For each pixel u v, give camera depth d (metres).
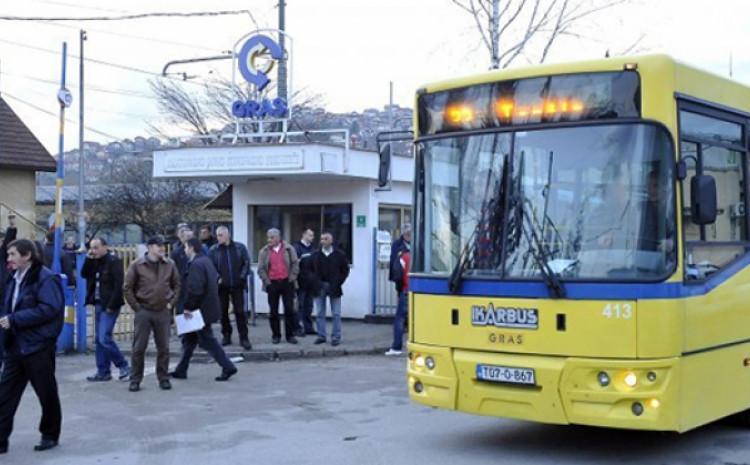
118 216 42.09
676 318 7.28
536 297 7.54
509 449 8.65
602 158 7.51
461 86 8.29
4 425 8.73
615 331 7.23
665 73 7.43
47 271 8.79
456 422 10.00
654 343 7.17
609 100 7.54
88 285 13.27
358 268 20.02
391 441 9.07
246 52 20.84
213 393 12.01
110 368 13.61
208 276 12.88
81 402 11.43
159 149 19.75
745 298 8.49
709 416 7.84
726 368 8.14
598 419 7.30
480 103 8.16
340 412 10.64
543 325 7.50
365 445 8.89
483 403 7.85
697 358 7.64
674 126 7.45
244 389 12.30
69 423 10.16
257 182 21.00
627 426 7.20
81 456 8.66
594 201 7.49
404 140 9.33
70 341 16.05
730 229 8.35
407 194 21.20
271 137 20.27
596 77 7.61
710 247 7.96
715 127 8.19
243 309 15.75
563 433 9.36
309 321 17.61
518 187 7.84
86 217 40.44
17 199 28.50
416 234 8.48
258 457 8.48
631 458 8.25
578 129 7.64
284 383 12.79
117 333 17.44
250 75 20.78
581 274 7.41
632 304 7.20
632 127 7.44
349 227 20.20
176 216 42.00
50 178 56.50
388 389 12.23
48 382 8.80
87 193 45.06
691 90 7.77
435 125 8.46
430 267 8.32
